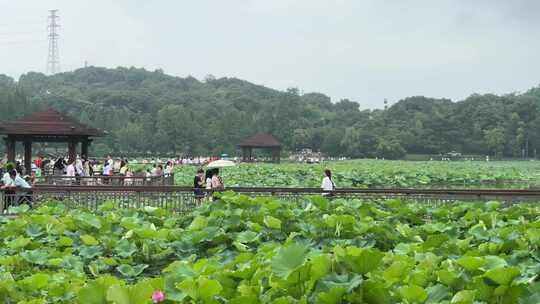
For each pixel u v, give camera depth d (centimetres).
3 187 1728
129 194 1816
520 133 9681
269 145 7138
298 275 557
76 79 14888
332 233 1109
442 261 754
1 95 7394
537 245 891
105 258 949
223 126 8900
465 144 9938
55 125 2522
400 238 1100
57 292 682
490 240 1000
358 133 10044
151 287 538
